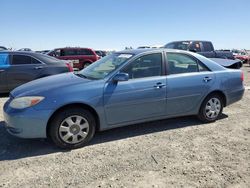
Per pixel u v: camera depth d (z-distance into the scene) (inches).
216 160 148.3
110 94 166.6
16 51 316.5
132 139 178.2
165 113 189.5
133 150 160.9
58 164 143.0
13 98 161.3
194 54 204.7
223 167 140.4
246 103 281.6
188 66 199.3
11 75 306.8
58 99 154.1
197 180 127.5
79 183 124.4
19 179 127.8
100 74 177.0
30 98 153.1
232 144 170.9
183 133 189.5
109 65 184.7
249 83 443.5
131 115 176.7
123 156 152.6
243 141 175.9
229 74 213.8
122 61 179.2
